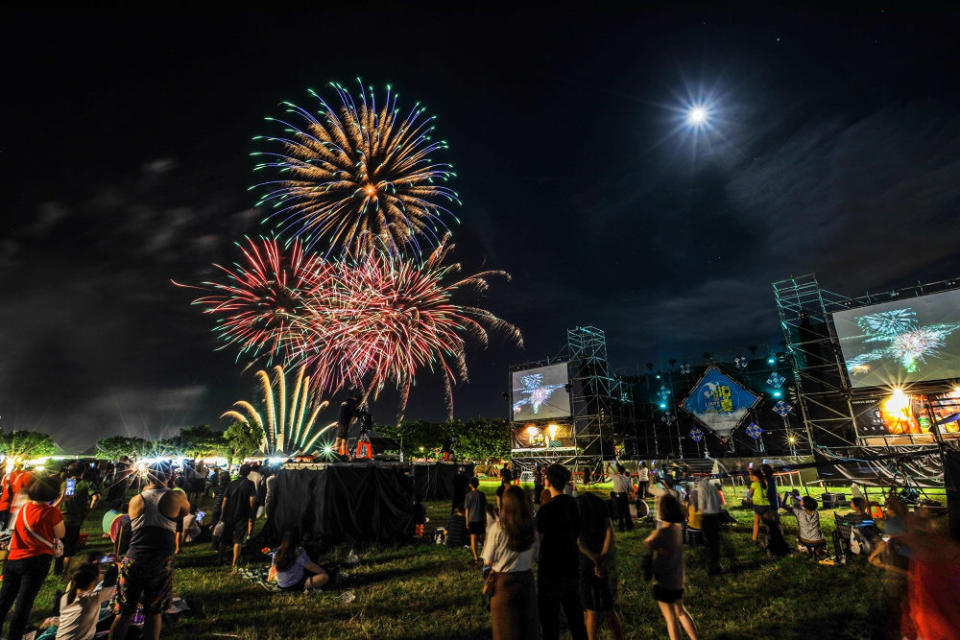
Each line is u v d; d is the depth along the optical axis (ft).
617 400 134.10
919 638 9.06
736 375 119.96
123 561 16.56
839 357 95.86
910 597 9.46
